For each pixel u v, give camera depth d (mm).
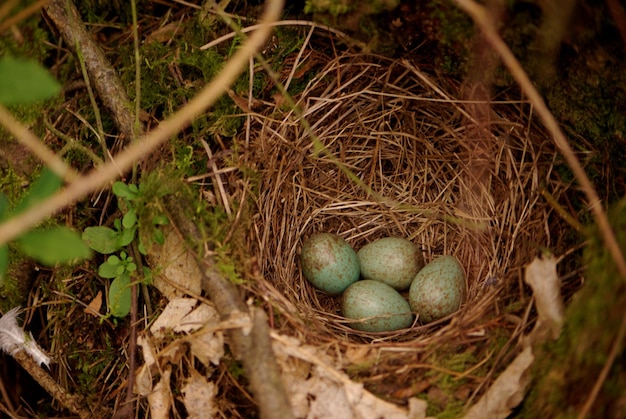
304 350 303
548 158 338
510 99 344
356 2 320
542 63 314
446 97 360
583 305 285
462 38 321
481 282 358
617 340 261
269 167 358
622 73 310
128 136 336
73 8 346
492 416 294
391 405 296
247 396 310
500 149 354
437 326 360
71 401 350
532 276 300
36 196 264
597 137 328
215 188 338
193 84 352
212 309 316
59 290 354
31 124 332
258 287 320
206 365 312
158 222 323
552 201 326
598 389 262
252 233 345
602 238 287
